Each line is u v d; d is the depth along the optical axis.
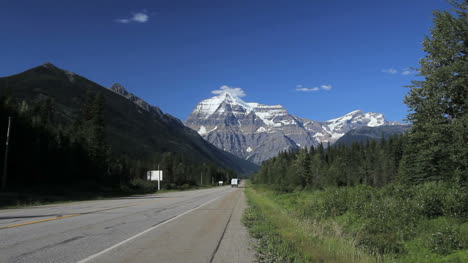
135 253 8.02
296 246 9.50
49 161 51.62
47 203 29.72
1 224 12.77
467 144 13.95
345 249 9.30
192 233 11.79
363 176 96.69
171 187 90.06
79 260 7.07
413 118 15.97
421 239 11.18
